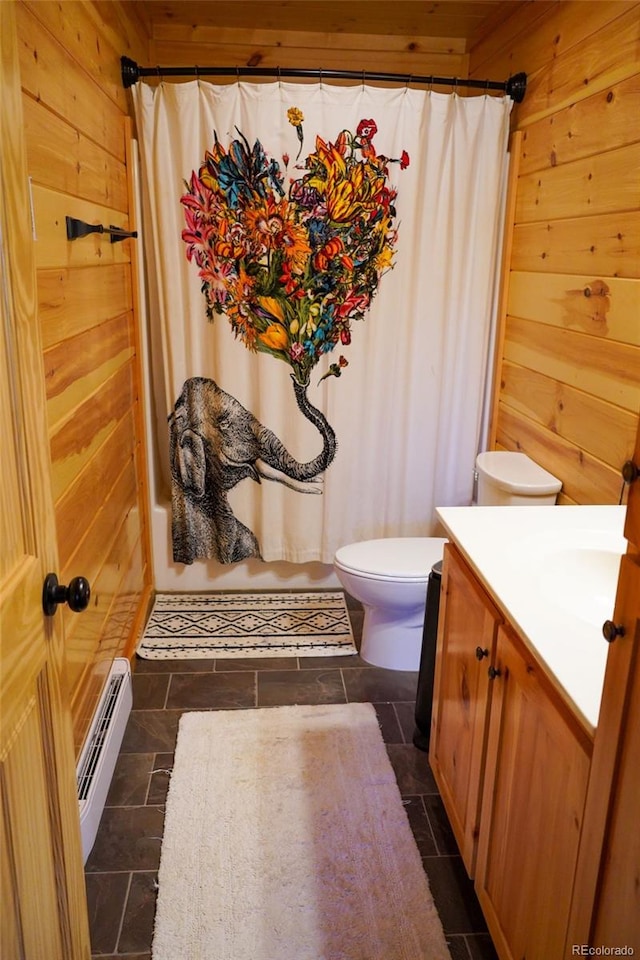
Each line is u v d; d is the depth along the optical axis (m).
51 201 1.63
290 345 2.85
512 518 1.82
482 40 3.10
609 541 1.68
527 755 1.30
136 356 2.82
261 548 3.11
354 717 2.38
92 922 1.65
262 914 1.67
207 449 3.00
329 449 2.99
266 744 2.24
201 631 2.90
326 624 2.98
